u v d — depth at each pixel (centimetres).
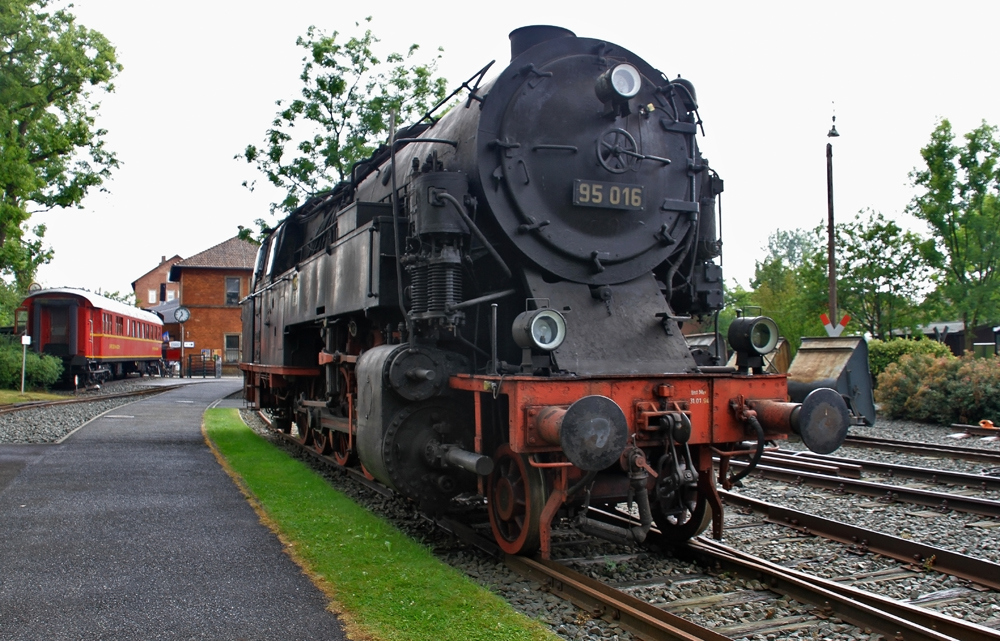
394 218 639
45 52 2323
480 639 400
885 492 844
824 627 443
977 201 2545
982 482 916
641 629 422
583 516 541
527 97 621
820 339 1642
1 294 3528
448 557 585
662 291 677
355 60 2030
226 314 4869
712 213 713
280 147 2027
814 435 522
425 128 862
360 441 676
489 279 652
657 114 679
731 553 582
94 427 1448
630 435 531
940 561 565
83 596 471
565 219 621
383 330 727
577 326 597
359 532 615
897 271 2641
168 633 412
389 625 416
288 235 1238
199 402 2208
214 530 634
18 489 816
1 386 2469
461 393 643
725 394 565
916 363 1789
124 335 3397
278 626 421
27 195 2380
